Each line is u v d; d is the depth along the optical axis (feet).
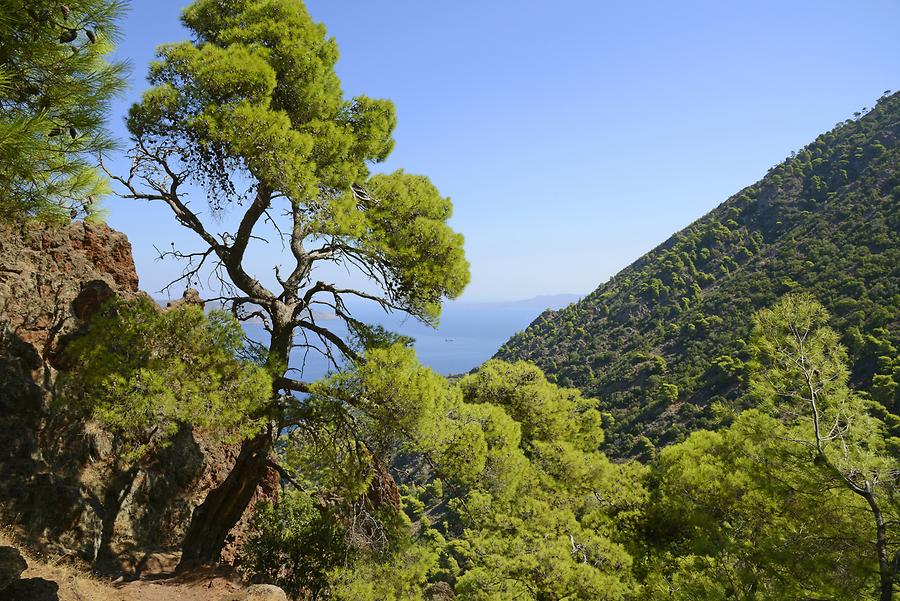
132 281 52.29
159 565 38.65
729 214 638.53
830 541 33.37
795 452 34.88
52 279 42.68
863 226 405.59
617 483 59.06
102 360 28.60
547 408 59.93
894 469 32.07
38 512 31.99
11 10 15.51
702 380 338.95
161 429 33.81
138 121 33.86
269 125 31.50
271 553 37.55
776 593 32.76
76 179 20.57
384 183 42.11
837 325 270.87
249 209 37.17
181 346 30.48
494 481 39.63
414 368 33.71
